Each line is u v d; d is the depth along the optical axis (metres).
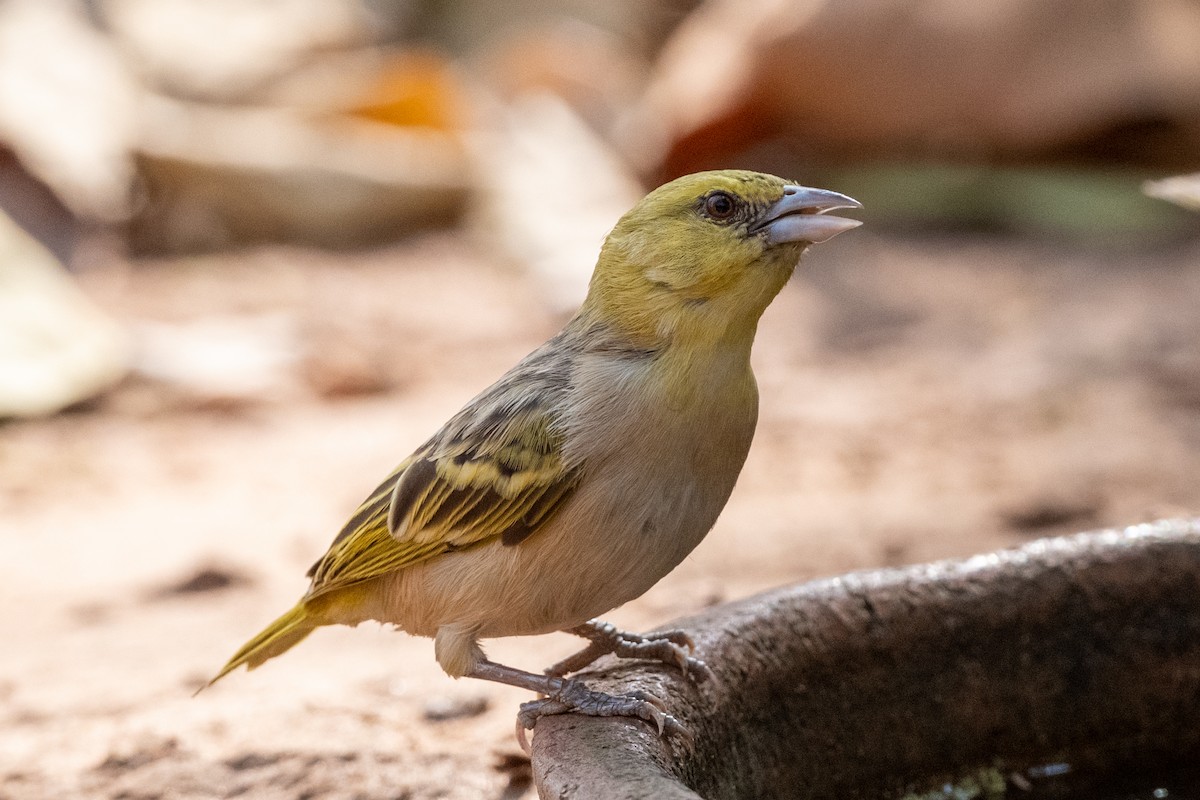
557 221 21.00
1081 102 19.12
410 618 6.27
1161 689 6.28
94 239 21.23
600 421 5.66
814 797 5.94
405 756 7.38
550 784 4.85
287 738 7.65
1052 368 14.53
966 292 17.53
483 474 5.79
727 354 5.68
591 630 6.06
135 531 12.22
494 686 8.22
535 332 17.89
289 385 16.34
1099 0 19.23
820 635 5.95
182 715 8.10
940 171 20.47
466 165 23.12
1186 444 11.95
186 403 15.78
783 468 12.38
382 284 20.17
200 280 20.25
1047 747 6.26
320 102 23.88
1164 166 19.48
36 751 7.82
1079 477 11.40
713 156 21.73
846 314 17.31
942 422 13.31
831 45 20.33
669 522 5.74
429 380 16.31
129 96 23.42
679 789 4.60
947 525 10.62
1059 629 6.21
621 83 25.58
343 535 6.37
